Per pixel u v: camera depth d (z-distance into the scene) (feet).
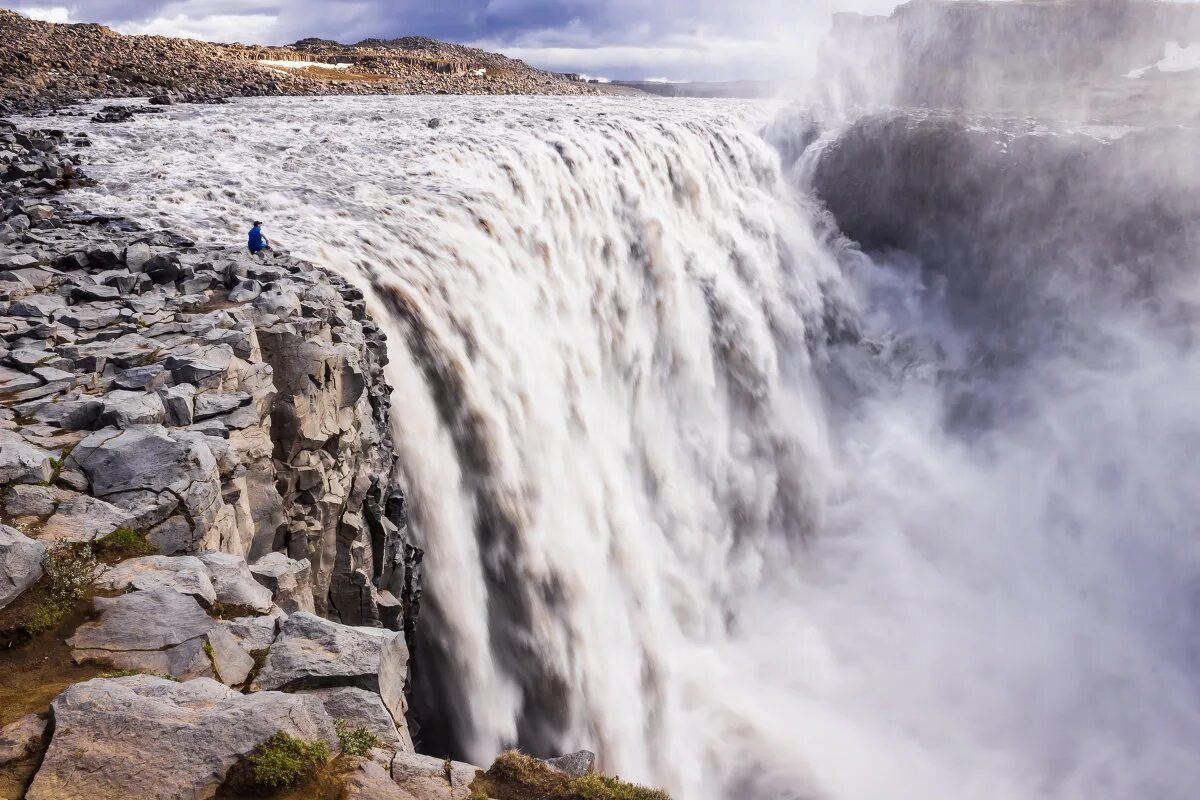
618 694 89.35
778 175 178.19
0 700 23.17
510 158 118.42
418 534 68.23
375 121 148.56
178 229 73.36
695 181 152.76
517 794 23.63
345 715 24.85
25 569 27.07
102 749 20.98
